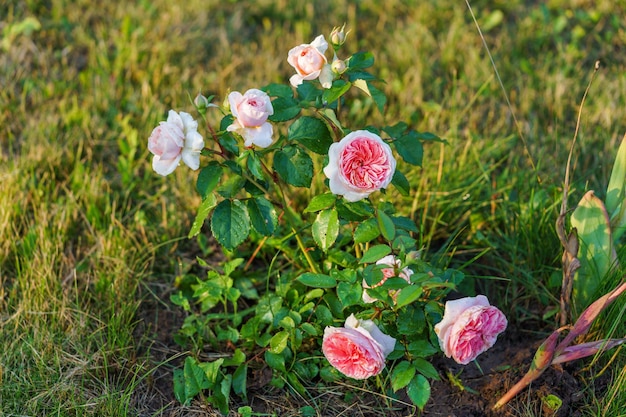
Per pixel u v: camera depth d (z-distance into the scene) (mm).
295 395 1557
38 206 1827
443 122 2016
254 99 1379
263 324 1616
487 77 2115
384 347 1405
